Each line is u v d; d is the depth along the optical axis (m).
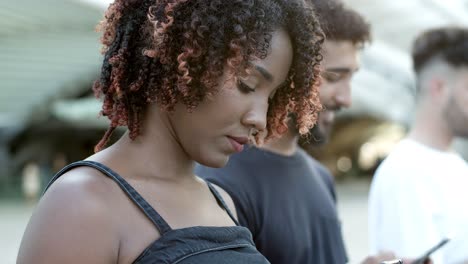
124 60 1.07
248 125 1.09
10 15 12.24
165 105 1.06
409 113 19.16
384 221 2.11
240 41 1.03
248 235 1.18
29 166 17.06
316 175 2.00
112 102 1.12
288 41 1.12
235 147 1.10
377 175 2.21
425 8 10.19
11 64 13.88
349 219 12.52
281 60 1.10
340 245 1.96
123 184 1.05
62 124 16.52
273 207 1.75
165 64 1.05
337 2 1.90
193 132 1.08
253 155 1.78
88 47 14.14
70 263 0.96
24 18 12.45
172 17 1.02
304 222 1.82
